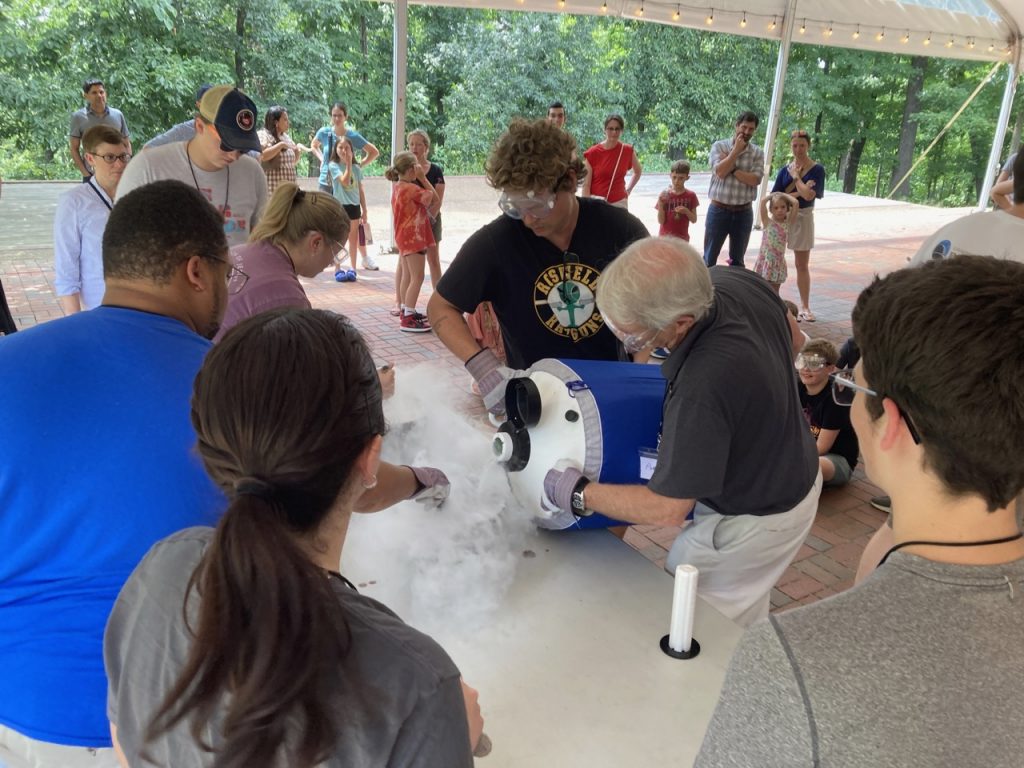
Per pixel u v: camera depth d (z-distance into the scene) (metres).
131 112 12.82
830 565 3.03
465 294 2.12
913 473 0.68
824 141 19.78
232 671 0.57
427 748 0.63
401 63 7.10
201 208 1.20
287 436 0.62
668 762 1.07
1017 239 1.82
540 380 1.62
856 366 0.81
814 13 8.84
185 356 1.06
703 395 1.39
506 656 1.28
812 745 0.59
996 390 0.60
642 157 16.86
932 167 19.97
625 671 1.26
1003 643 0.60
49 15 12.35
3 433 0.94
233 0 13.35
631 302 1.37
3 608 1.00
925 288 0.66
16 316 5.66
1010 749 0.59
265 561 0.58
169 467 0.98
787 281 8.25
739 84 17.41
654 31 16.48
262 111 13.46
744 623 1.81
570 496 1.49
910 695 0.59
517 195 1.88
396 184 5.69
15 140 12.65
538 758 1.07
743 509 1.68
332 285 7.09
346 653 0.60
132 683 0.72
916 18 9.46
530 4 7.18
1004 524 0.66
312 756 0.58
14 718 1.01
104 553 0.97
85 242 2.93
